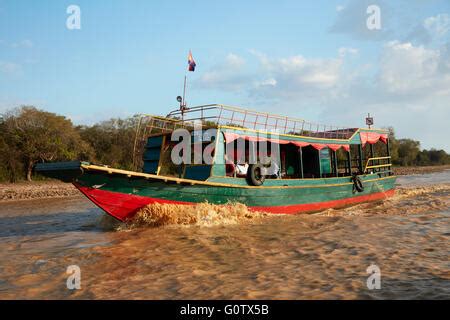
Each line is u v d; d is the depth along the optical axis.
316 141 17.89
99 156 51.22
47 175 11.80
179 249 9.86
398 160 89.88
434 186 30.30
